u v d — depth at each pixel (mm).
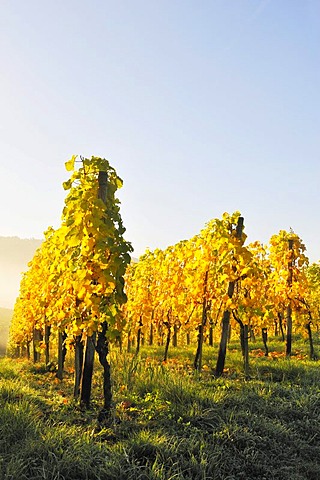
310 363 12773
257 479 5242
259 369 11461
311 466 5621
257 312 10977
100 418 6621
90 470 4809
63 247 7246
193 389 8203
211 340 18062
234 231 11242
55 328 8898
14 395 7512
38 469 4723
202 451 5555
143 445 5488
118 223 7402
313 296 19812
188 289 13719
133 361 10141
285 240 15391
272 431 6461
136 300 16781
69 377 11641
